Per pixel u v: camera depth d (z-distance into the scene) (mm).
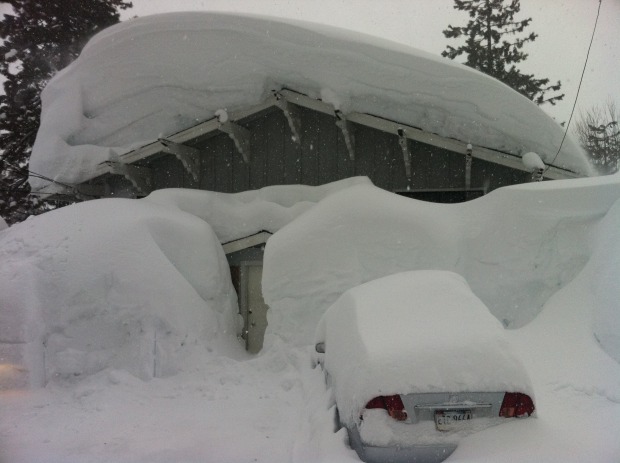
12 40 26969
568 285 7000
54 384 6930
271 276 8227
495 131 9828
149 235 8289
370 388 3301
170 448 4531
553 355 5738
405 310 4125
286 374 7105
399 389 3254
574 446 3139
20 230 8531
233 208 10180
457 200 10602
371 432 3215
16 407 6070
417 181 10750
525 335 6383
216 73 10711
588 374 5176
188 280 8594
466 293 4320
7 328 6918
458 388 3248
